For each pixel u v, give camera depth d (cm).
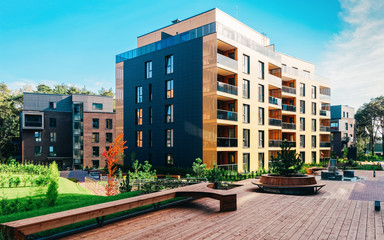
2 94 6425
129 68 3356
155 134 3009
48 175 1119
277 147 3441
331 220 805
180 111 2791
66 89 9438
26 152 4756
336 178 2261
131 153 3077
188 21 3147
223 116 2614
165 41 2991
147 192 1235
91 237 667
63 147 5056
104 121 5050
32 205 1038
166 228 740
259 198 1180
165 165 2906
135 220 822
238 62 2828
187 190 1044
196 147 2641
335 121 6131
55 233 686
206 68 2612
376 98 7738
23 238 544
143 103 3172
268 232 700
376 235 668
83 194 1450
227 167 2622
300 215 867
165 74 2964
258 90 3119
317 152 4459
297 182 1520
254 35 3466
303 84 4256
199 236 673
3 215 883
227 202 937
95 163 4947
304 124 4212
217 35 2570
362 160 5769
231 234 686
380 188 1758
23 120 4706
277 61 3491
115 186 1764
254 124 3020
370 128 7850
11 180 1559
